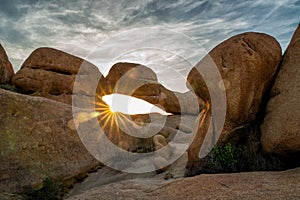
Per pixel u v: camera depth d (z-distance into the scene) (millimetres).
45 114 10188
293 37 9148
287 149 6875
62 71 17953
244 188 5340
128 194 6719
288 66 8336
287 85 7918
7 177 7848
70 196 8414
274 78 8875
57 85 17141
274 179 5793
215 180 6164
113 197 6641
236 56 8906
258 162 7504
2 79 16719
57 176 9109
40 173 8680
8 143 8352
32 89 16734
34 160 8781
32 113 9703
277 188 5078
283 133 6875
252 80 8594
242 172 7035
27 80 16656
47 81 16969
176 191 5910
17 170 8172
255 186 5379
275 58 8711
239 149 8297
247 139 8633
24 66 17594
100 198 6734
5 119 8688
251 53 8680
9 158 8141
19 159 8383
